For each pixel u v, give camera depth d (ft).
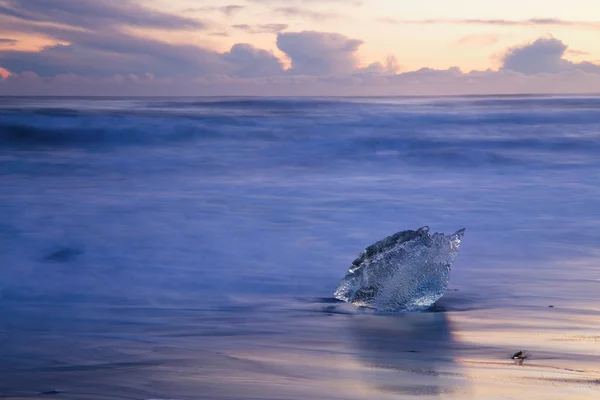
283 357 14.62
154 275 23.09
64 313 18.57
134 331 16.85
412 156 60.54
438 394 12.19
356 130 73.10
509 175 50.88
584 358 14.49
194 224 31.71
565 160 58.80
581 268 24.49
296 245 27.99
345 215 34.47
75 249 26.45
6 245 26.76
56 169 50.57
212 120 73.87
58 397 12.18
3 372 13.58
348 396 12.12
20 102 117.19
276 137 68.33
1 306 19.17
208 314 18.65
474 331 16.88
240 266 24.54
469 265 24.93
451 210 36.22
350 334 16.66
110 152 59.77
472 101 138.10
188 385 12.77
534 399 11.89
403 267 19.33
